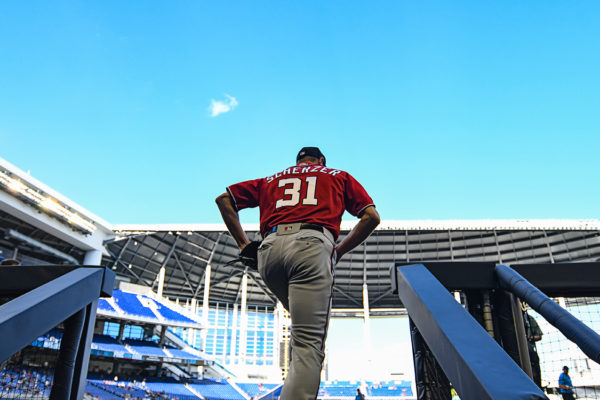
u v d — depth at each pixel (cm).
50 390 235
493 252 3828
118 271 3697
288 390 163
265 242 196
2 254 2830
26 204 2697
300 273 182
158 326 3653
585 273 234
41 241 3094
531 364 233
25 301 207
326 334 182
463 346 149
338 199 208
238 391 3516
